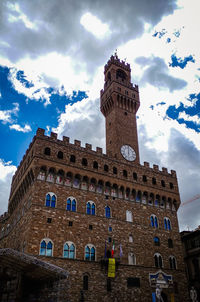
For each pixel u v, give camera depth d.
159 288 65.44
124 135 82.50
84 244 60.41
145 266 66.31
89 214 64.38
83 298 54.50
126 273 62.66
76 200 64.12
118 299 58.75
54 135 67.19
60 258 56.03
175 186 83.69
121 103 88.12
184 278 71.31
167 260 70.94
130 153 80.31
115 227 66.69
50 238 57.00
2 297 50.53
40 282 53.34
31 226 56.00
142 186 76.31
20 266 49.75
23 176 68.31
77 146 69.88
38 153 62.94
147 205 75.31
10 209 82.19
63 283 54.06
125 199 72.12
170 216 78.31
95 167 71.12
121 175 73.94
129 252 65.75
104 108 91.56
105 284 58.62
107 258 59.75
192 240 88.00
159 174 82.19
